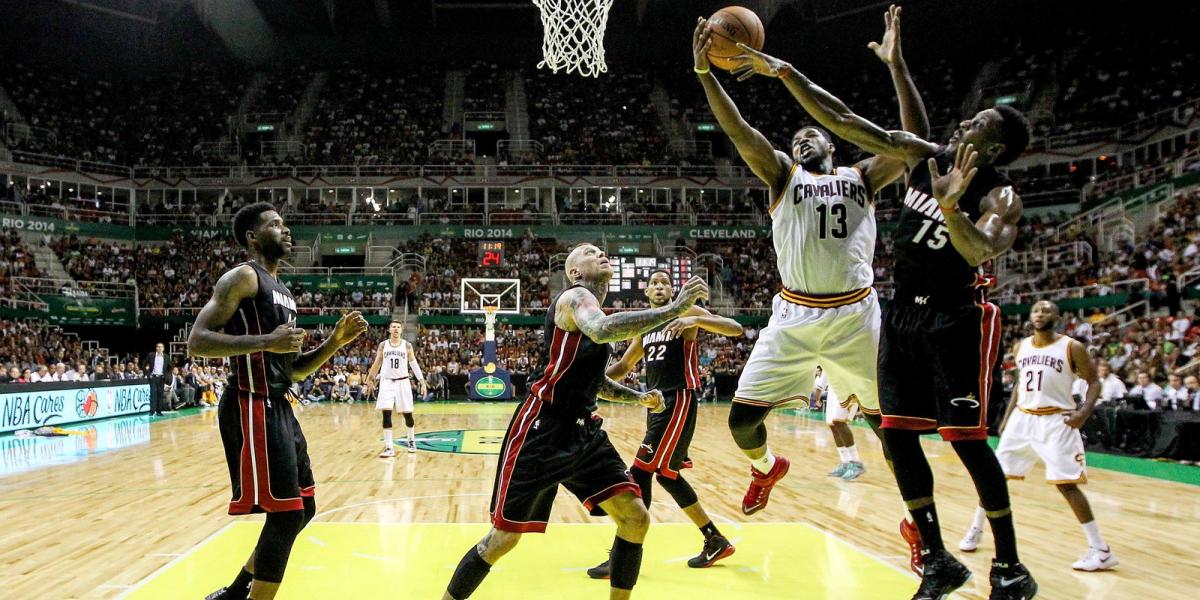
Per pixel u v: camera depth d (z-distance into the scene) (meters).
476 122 32.03
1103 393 11.32
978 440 2.99
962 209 3.09
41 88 29.33
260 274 3.13
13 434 11.86
